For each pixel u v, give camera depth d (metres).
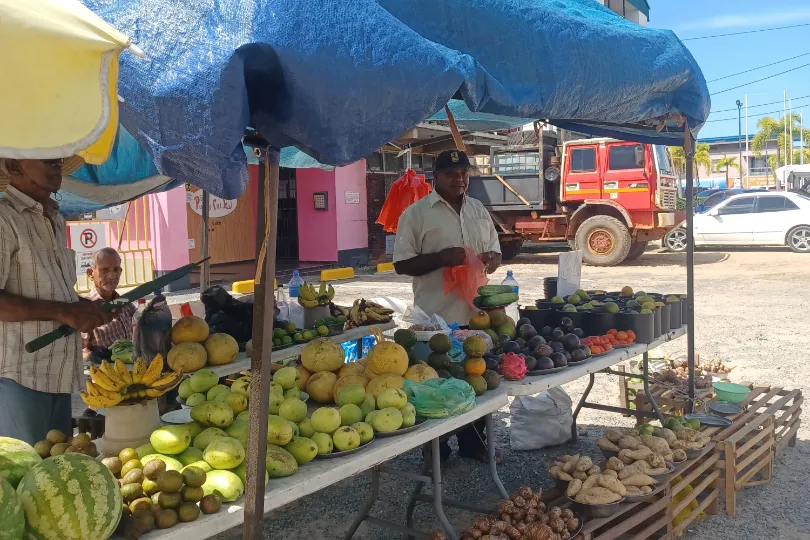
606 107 3.20
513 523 3.08
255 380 2.13
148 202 12.23
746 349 7.78
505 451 5.07
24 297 2.82
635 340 4.36
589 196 15.73
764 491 4.28
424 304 4.56
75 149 1.49
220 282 13.38
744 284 12.59
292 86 1.86
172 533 1.93
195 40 1.88
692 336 4.93
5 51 1.45
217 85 1.79
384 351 3.14
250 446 2.12
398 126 2.07
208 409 2.42
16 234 2.88
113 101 1.60
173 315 4.83
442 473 4.68
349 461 2.47
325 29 1.92
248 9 1.87
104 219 11.85
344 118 1.92
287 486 2.24
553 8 3.05
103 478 1.87
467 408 2.98
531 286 12.33
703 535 3.71
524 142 16.53
